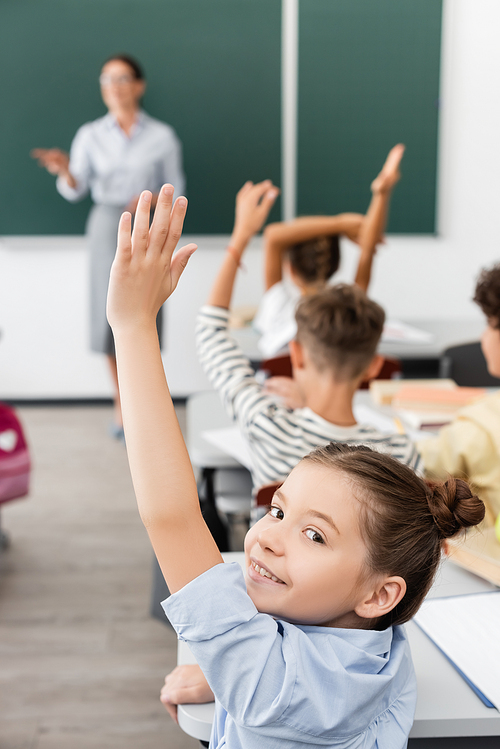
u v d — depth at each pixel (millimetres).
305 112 4344
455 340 3004
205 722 785
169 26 4207
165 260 609
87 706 1877
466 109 4402
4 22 4164
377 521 645
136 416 598
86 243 4508
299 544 651
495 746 834
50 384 4703
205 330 1455
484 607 986
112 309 615
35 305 4582
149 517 588
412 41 4273
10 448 2438
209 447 1763
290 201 4473
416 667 862
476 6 4250
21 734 1770
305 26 4227
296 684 583
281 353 2555
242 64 4273
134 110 4043
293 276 2527
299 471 689
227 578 598
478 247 4621
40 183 4402
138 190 4086
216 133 4359
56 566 2635
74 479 3477
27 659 2078
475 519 679
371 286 4660
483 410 1351
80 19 4180
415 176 4473
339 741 619
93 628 2238
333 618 662
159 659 2080
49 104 4285
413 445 1288
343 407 1315
